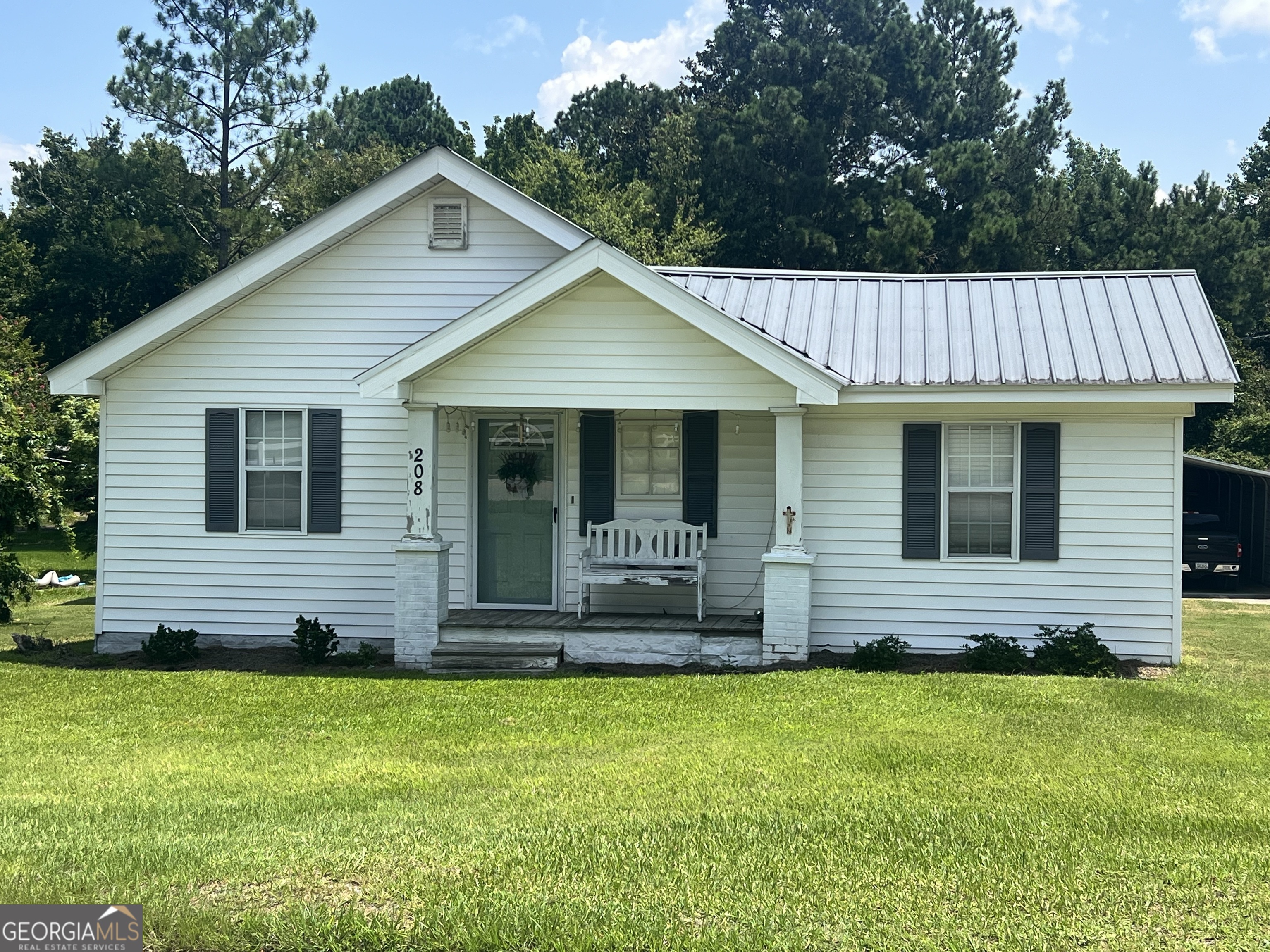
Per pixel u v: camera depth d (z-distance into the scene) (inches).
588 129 1718.8
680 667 476.7
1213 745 331.0
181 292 1644.9
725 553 515.8
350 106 1801.2
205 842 248.5
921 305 512.1
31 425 732.0
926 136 1487.5
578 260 450.6
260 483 538.3
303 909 209.3
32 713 395.9
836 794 278.8
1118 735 341.7
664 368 464.1
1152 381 447.5
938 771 301.6
